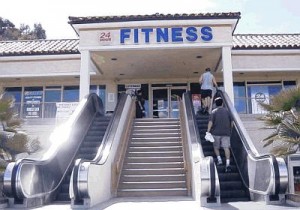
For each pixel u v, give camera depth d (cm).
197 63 1730
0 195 873
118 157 1109
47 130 1499
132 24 1485
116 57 1616
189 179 1014
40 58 1844
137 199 945
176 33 1477
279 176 748
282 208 695
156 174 1114
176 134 1352
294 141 926
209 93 1448
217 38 1469
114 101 1989
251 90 1920
